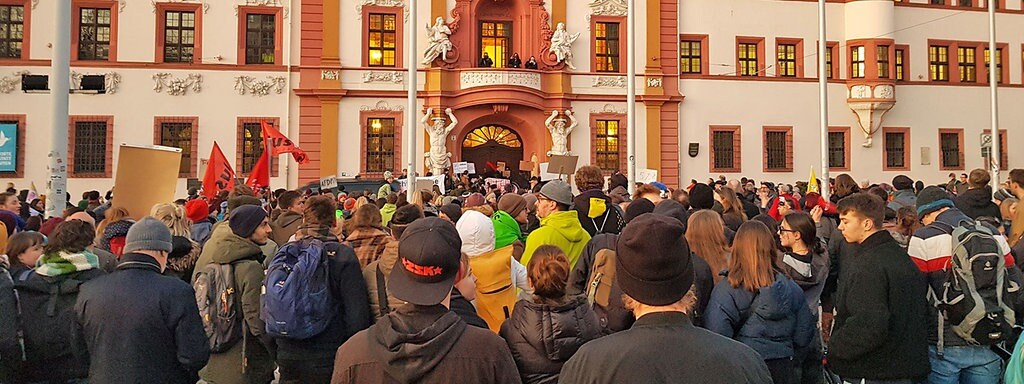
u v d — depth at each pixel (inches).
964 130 1401.3
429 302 148.0
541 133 1261.1
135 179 426.0
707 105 1320.1
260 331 253.6
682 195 446.9
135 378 208.5
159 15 1165.1
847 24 1363.2
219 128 1176.8
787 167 1341.0
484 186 1008.9
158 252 223.5
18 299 235.0
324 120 1198.3
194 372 226.4
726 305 217.8
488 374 146.5
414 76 807.7
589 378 121.7
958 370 242.8
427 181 810.2
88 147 1144.2
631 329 126.0
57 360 239.3
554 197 288.2
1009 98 1424.7
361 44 1213.7
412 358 142.5
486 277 240.4
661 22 1304.1
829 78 1359.5
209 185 711.1
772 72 1343.5
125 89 1151.6
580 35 1277.1
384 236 273.9
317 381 230.8
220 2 1182.3
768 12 1348.4
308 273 227.0
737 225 362.9
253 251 264.2
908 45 1389.0
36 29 1133.7
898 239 320.2
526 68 1239.5
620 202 454.0
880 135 1366.9
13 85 1119.6
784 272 230.7
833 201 670.5
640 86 1293.1
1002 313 234.2
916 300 223.3
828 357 233.5
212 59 1176.2
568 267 202.1
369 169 1211.2
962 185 784.9
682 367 117.3
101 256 284.5
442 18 1227.9
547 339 194.2
